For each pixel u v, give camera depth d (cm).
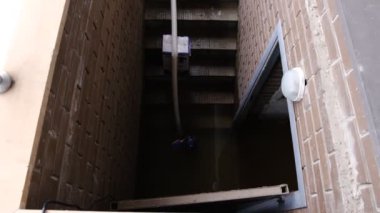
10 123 82
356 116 83
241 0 261
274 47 162
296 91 120
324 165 102
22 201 77
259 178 287
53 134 94
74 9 109
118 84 185
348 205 88
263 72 192
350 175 87
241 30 262
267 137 300
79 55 116
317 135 107
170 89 302
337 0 91
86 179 129
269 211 157
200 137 305
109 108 165
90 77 131
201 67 290
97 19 140
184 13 274
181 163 297
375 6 88
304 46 118
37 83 86
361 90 79
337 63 93
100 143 149
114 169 179
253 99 237
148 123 309
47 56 90
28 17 94
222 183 289
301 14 121
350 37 84
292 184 279
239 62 270
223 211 201
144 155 298
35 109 84
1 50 89
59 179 101
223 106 313
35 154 82
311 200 113
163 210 161
